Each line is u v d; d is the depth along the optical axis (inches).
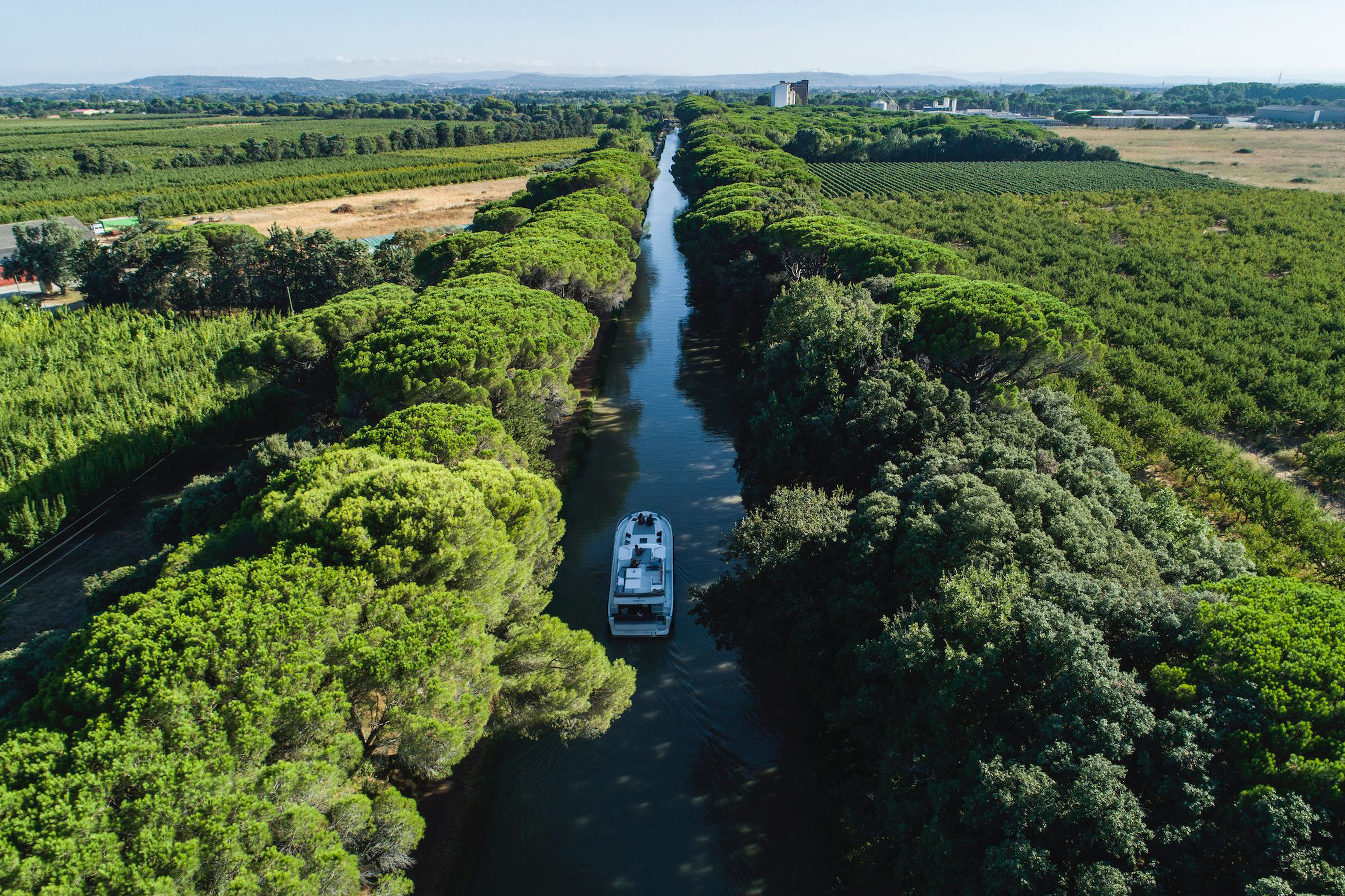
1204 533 904.3
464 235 2497.5
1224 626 663.1
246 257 2534.5
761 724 1043.9
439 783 922.1
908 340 1401.3
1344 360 1921.8
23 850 466.9
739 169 3425.2
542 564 1037.2
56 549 1350.9
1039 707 669.3
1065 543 827.4
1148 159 6077.8
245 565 730.2
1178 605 721.0
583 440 1776.6
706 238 2544.3
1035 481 912.9
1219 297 2485.2
